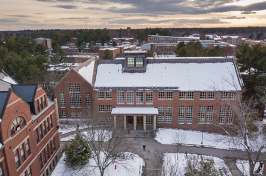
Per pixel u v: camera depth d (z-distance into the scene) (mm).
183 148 40094
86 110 48875
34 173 27359
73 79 48938
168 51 150500
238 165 35000
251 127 42469
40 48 103375
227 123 45781
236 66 47406
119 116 46312
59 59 119312
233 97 44688
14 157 23031
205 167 29516
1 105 21609
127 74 48500
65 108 51156
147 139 42938
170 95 45719
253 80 53312
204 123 46375
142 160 36031
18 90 28984
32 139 26859
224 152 38969
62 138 42938
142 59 48625
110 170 32875
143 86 45906
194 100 45188
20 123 24344
